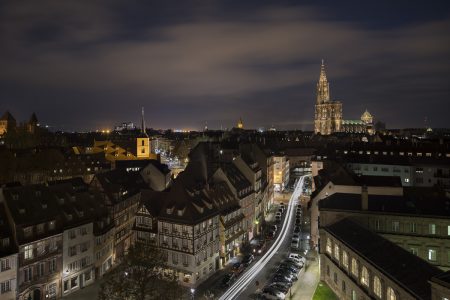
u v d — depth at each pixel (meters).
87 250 74.75
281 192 159.00
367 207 72.06
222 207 85.56
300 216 117.19
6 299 59.31
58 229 68.75
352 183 84.88
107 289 63.62
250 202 100.50
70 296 69.62
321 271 71.31
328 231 69.00
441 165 120.31
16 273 60.75
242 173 104.75
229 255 85.25
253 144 130.12
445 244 66.75
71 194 76.50
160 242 76.94
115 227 86.81
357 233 63.59
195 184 87.25
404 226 69.62
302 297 65.19
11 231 61.94
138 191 102.38
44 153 150.88
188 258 72.56
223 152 125.56
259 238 100.62
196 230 72.94
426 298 40.72
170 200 78.00
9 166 135.38
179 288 56.16
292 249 88.69
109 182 93.19
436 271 46.34
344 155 138.50
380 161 128.25
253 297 65.75
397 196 75.31
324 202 76.19
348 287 60.41
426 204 71.69
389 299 48.53
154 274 54.72
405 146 149.50
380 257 53.34
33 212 66.19
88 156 166.62
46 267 66.25
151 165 125.00
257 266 79.81
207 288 71.19
